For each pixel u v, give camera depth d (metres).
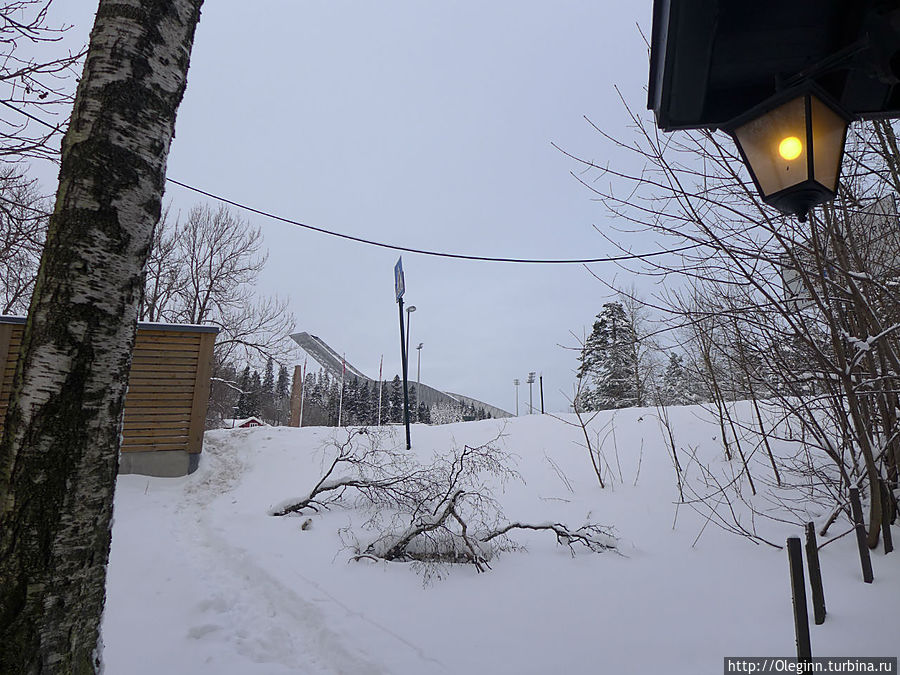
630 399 19.00
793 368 5.55
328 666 3.34
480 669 3.20
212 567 5.26
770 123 2.09
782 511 5.99
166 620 3.96
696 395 12.63
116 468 2.06
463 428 11.51
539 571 4.95
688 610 4.05
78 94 2.10
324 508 7.24
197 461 9.00
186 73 2.35
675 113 2.22
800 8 1.86
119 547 5.56
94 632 1.95
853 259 4.91
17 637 1.74
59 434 1.87
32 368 1.89
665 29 1.95
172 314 21.00
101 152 2.02
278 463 9.35
